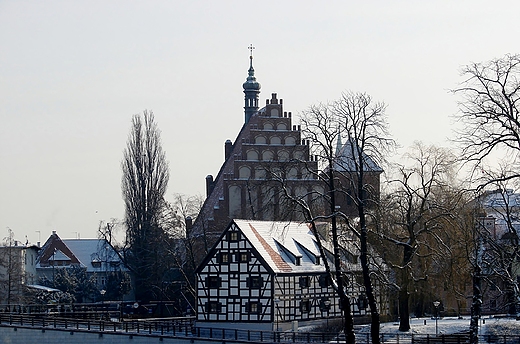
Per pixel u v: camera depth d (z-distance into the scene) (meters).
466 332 88.25
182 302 138.62
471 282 93.81
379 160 72.44
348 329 73.56
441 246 85.94
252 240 103.06
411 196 85.25
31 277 152.38
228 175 140.12
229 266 103.56
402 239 88.25
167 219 137.50
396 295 97.38
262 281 101.25
